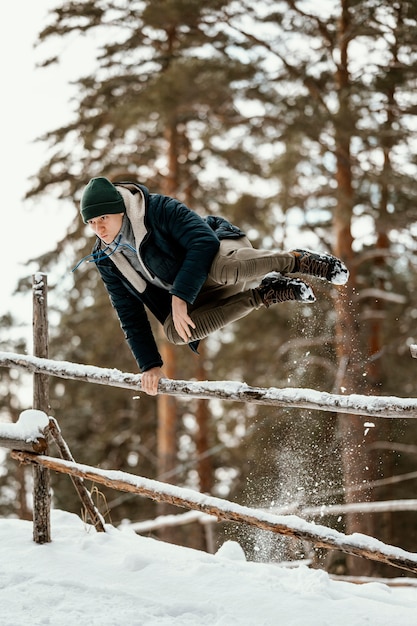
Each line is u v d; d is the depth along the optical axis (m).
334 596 3.63
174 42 13.19
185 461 18.55
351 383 10.62
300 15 11.78
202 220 3.38
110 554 4.07
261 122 11.87
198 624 3.17
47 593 3.43
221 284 3.49
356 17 11.50
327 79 11.78
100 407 18.30
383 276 13.16
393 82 10.75
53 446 14.97
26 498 21.58
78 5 13.09
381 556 3.10
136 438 18.27
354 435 9.88
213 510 3.56
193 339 3.59
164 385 3.68
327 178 11.66
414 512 14.63
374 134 10.98
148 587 3.56
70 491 14.96
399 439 12.37
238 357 15.84
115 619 3.13
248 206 13.21
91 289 14.15
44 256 13.55
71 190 13.32
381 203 11.76
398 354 13.68
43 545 4.14
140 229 3.36
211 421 18.17
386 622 3.19
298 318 12.91
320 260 3.49
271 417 13.28
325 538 3.24
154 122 12.00
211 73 11.32
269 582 3.71
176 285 3.22
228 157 13.27
